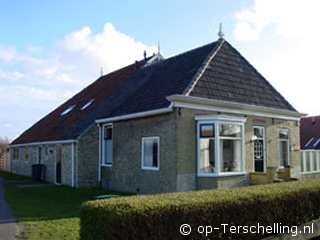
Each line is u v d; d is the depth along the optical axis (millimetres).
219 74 18188
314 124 41594
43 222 10633
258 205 7496
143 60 27516
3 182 24750
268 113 19172
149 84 20469
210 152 16250
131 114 18344
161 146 16562
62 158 23297
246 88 18859
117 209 5793
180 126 15844
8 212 12383
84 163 21641
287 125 20344
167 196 6957
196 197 6914
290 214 8164
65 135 23516
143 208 5934
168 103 16344
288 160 20203
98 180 21812
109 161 21031
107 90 26922
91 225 5973
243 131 17266
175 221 6223
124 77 27000
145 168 17500
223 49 19422
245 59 20156
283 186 8648
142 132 17906
